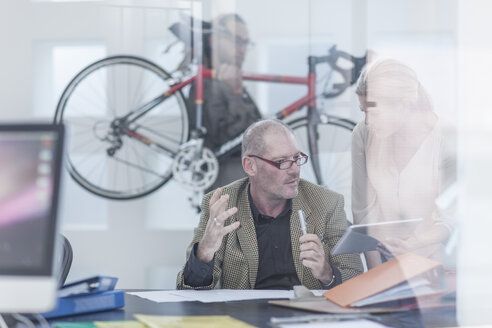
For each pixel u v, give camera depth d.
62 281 1.71
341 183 3.62
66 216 3.61
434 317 1.35
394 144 2.07
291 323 1.26
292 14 3.63
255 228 2.01
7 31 3.60
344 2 3.62
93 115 3.63
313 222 2.02
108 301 1.43
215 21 3.60
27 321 1.29
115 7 3.62
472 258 2.63
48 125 1.18
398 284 1.43
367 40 3.59
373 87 2.10
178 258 3.62
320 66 3.63
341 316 1.31
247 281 1.94
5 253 1.15
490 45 3.36
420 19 3.46
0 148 1.18
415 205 2.02
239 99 3.60
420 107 2.09
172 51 3.61
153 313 1.39
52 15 3.60
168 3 3.60
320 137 3.64
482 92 3.18
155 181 3.62
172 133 3.61
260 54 3.63
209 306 1.49
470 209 2.87
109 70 3.62
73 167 3.62
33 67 3.61
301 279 1.96
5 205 1.16
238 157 3.60
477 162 2.98
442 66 3.31
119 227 3.61
